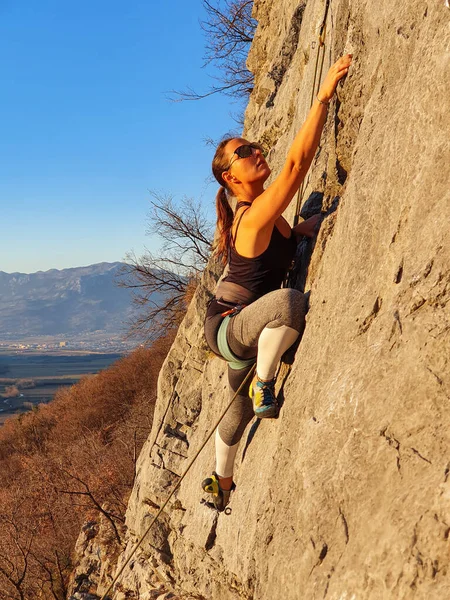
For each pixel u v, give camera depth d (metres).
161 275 24.36
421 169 2.20
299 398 2.70
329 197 3.42
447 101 2.12
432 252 1.98
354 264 2.57
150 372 27.81
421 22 2.50
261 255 3.14
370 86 3.05
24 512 15.12
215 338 3.27
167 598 4.79
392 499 1.73
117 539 9.23
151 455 6.21
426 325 1.89
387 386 1.95
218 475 3.61
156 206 23.69
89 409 28.20
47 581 12.84
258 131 6.48
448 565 1.47
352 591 1.70
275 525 2.52
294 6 6.84
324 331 2.68
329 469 2.09
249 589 3.18
